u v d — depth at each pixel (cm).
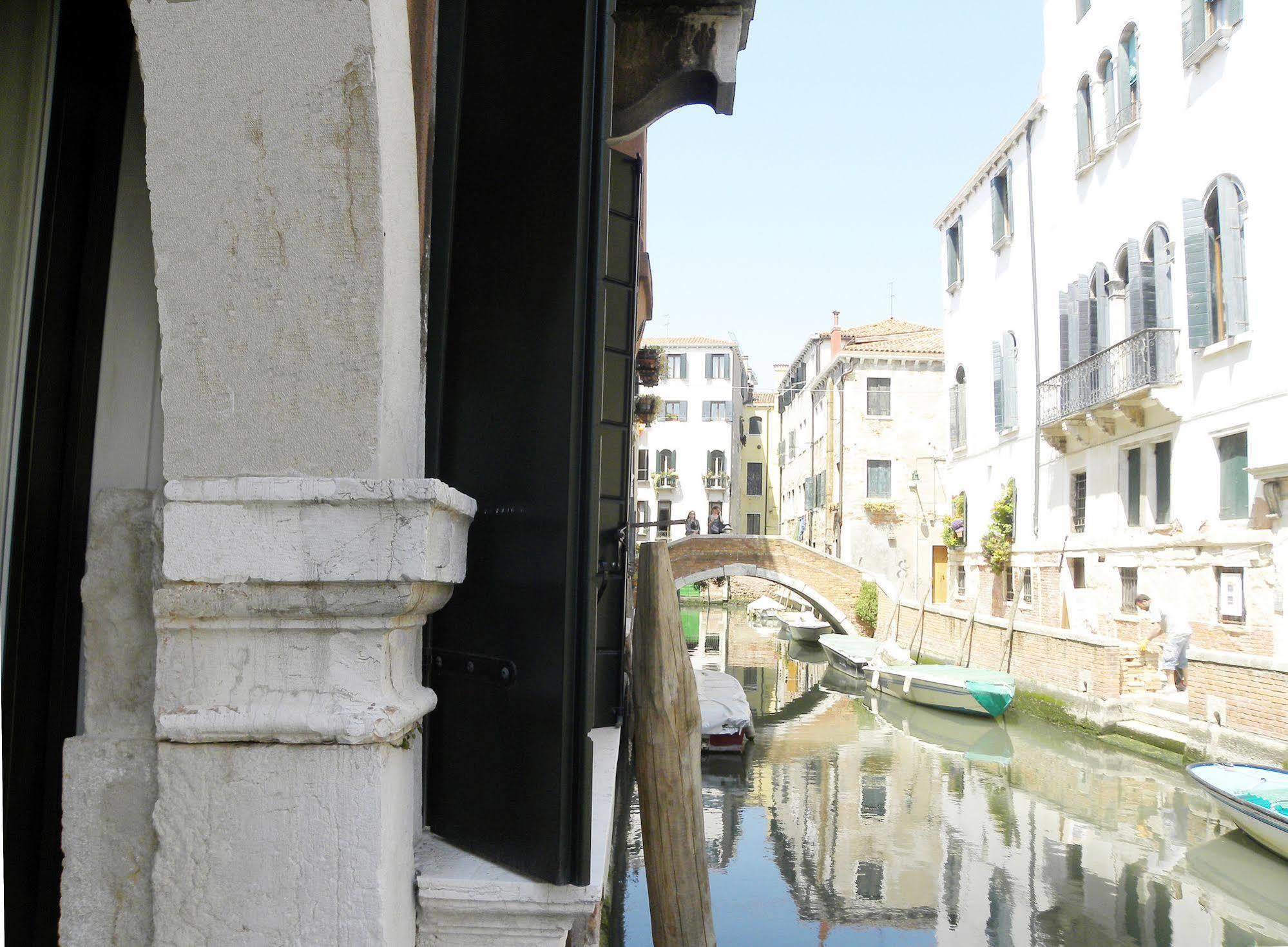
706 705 1623
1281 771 1118
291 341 137
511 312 165
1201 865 1058
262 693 136
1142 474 1678
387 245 138
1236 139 1414
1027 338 2200
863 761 1574
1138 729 1514
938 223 2786
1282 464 1270
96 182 159
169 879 135
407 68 150
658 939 213
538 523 155
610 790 244
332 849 134
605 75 158
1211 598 1445
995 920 908
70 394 155
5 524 148
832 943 854
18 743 147
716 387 5447
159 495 139
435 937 152
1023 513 2205
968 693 1892
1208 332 1463
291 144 135
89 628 143
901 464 3484
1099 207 1858
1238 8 1410
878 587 2898
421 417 166
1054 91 2064
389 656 140
